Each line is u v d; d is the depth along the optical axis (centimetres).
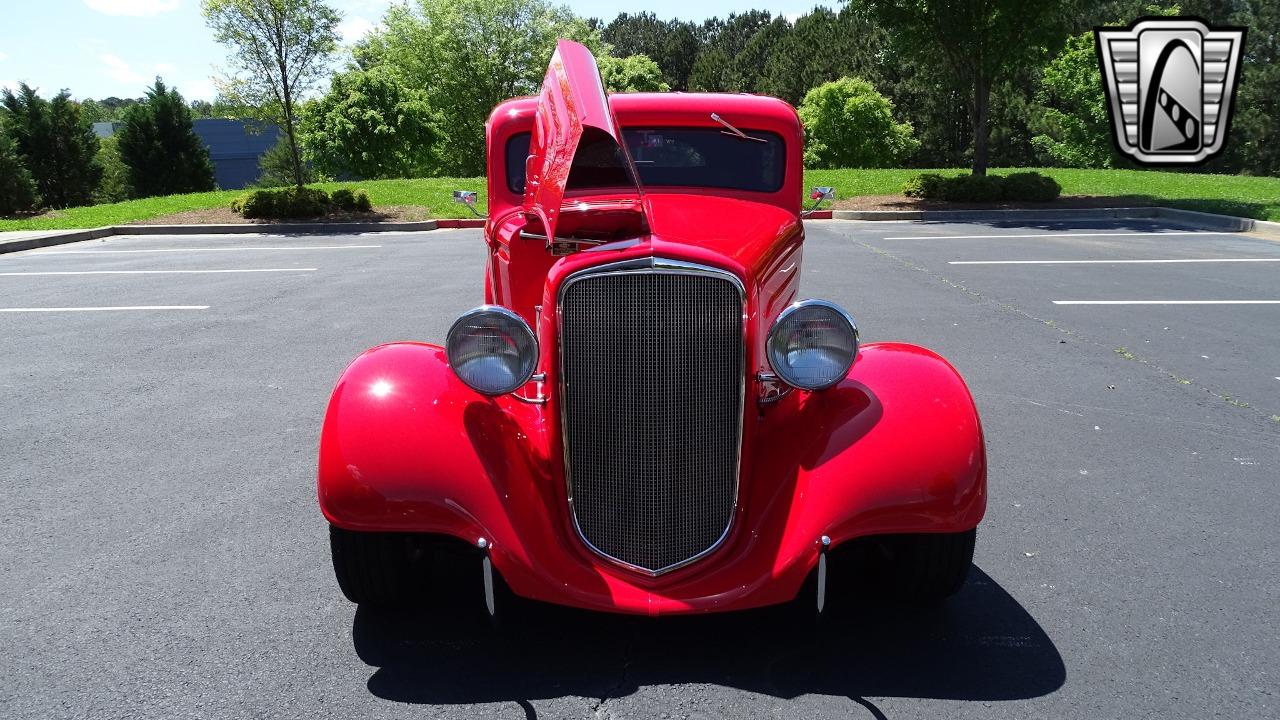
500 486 289
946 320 801
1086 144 4397
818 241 1364
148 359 695
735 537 293
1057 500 426
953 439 293
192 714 269
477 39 4603
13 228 1631
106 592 343
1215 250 1219
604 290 275
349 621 322
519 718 267
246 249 1381
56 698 277
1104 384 610
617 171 380
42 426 540
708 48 9000
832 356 295
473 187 2219
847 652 302
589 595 280
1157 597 338
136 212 1847
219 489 443
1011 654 300
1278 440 505
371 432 293
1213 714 268
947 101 5597
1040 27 1831
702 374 279
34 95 4081
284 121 1859
